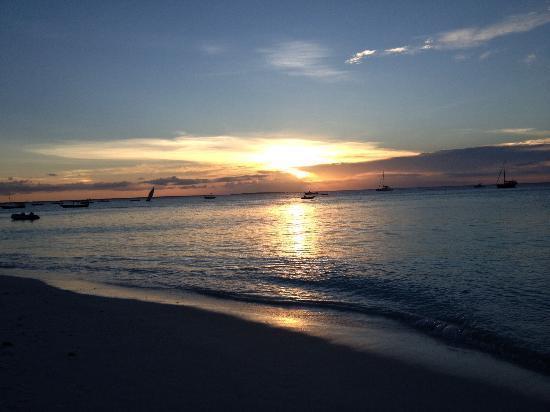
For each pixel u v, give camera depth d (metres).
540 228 39.97
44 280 21.14
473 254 26.19
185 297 16.81
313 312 14.33
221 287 18.73
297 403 7.49
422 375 8.92
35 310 13.81
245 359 9.66
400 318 13.41
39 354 9.42
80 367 8.74
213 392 7.80
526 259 23.83
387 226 48.88
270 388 8.09
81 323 12.26
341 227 50.75
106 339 10.77
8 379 7.94
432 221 52.75
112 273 23.14
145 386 7.92
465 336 11.48
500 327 12.18
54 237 50.31
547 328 12.01
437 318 13.33
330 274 21.27
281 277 20.81
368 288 17.97
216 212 114.44
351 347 10.65
